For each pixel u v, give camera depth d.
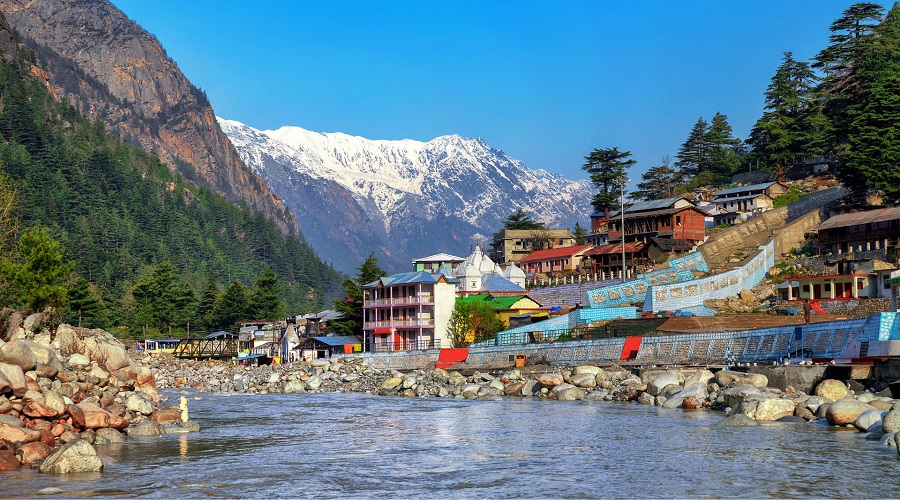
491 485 41.03
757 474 41.69
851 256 124.25
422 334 147.25
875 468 42.09
